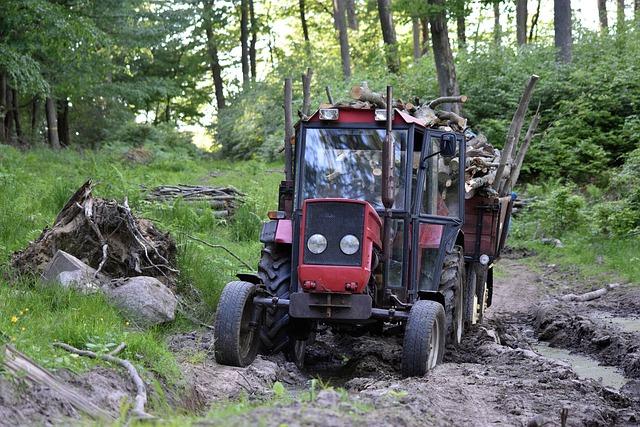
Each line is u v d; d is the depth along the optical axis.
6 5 27.05
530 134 15.34
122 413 6.58
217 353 9.30
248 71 58.06
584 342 12.92
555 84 32.31
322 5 63.06
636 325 14.00
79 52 30.88
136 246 11.93
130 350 8.56
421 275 10.41
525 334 14.09
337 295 9.22
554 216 24.34
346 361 10.75
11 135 40.12
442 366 9.55
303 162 10.10
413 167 10.12
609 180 27.53
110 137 48.06
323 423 5.82
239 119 45.66
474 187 13.05
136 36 40.56
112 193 19.08
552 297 17.23
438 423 6.71
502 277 19.66
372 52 51.09
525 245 23.55
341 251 9.16
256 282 9.93
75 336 8.65
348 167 10.06
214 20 58.34
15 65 28.02
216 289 12.48
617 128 30.66
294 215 9.84
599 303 16.39
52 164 28.84
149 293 10.68
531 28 54.88
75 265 11.06
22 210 16.11
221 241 17.02
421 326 9.23
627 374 11.00
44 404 6.55
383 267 9.66
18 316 9.09
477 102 33.12
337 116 10.05
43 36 28.66
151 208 18.33
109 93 45.16
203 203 19.59
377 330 10.23
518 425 7.11
